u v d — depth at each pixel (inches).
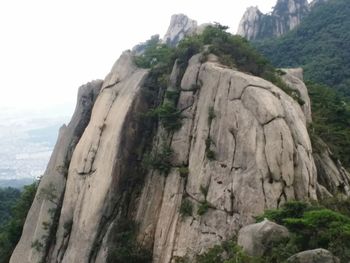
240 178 1112.8
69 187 1457.9
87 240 1322.6
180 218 1202.6
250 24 4862.2
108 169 1369.3
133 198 1360.7
